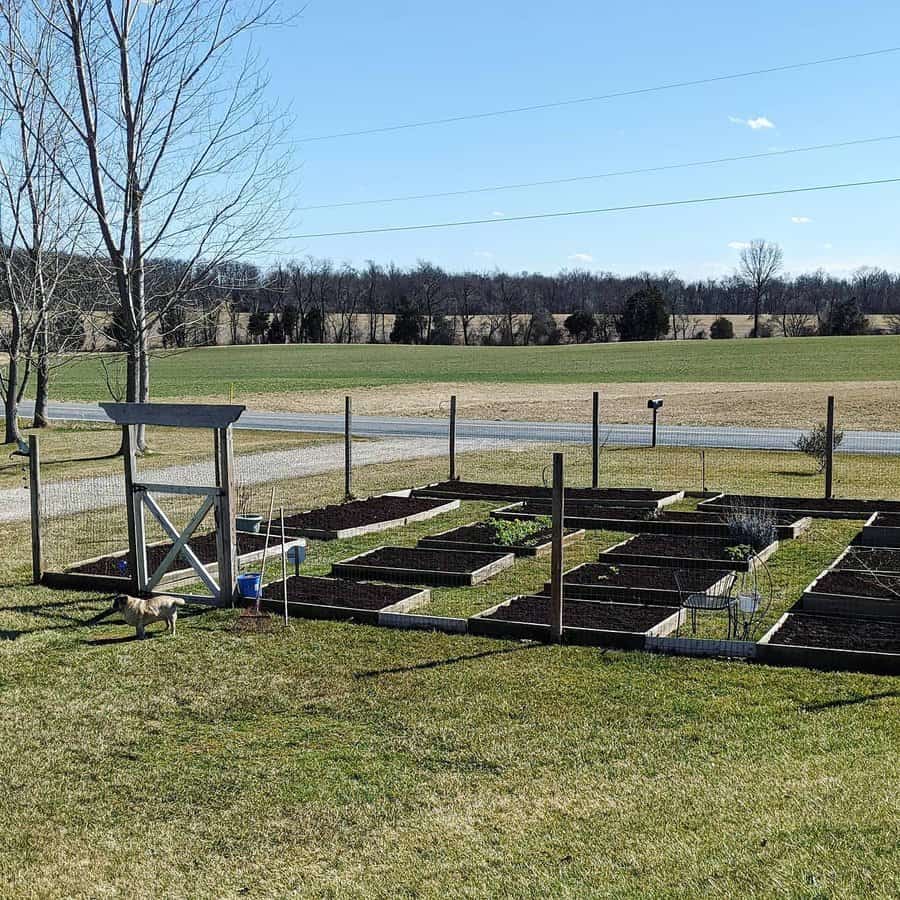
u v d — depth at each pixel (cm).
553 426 3200
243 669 821
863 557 1169
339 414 3800
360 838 537
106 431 3116
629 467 2114
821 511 1483
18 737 694
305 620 951
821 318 9894
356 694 757
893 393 3900
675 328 9638
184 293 2197
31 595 1060
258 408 4109
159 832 557
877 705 694
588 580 1078
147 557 1203
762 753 614
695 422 3250
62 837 556
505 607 962
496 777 605
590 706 716
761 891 427
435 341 9644
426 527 1427
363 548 1280
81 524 1473
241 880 501
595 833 514
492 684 768
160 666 833
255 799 591
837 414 3341
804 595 964
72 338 2839
